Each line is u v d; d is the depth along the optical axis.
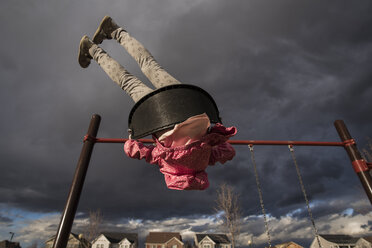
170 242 37.28
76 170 2.63
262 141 2.97
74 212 2.42
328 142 3.05
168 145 1.46
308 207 2.48
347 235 35.88
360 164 2.89
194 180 1.61
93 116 3.02
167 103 1.42
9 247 36.00
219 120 1.70
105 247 36.44
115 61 2.04
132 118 1.62
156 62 1.84
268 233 2.18
